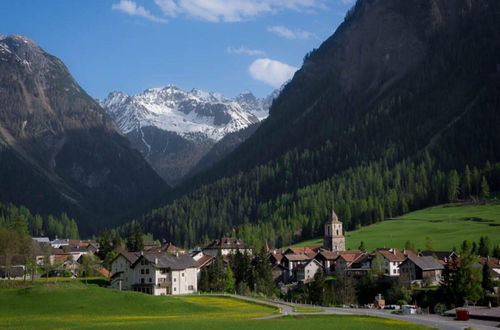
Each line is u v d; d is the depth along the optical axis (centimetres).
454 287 17100
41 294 13825
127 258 18800
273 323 11156
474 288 16925
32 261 18850
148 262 18375
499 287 17288
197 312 13112
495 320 12588
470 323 12056
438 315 14112
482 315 12812
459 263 17600
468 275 17038
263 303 14950
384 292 19550
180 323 11044
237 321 11394
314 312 13400
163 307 13338
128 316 12231
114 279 18688
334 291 19600
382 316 12725
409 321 12031
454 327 11194
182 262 19212
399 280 19850
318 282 19112
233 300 15888
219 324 10919
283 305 15288
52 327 10519
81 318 11819
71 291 14162
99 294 14025
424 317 13350
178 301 14025
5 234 19012
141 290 18362
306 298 19375
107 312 12656
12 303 13250
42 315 12219
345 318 12125
